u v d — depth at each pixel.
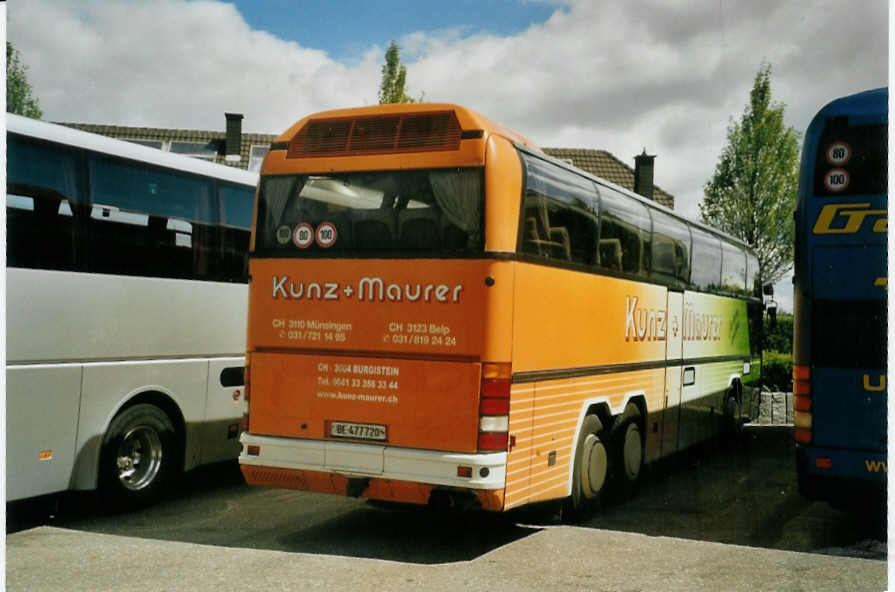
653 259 10.31
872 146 7.18
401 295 6.99
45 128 7.65
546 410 7.43
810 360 7.25
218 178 9.45
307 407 7.25
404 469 6.86
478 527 8.04
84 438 7.88
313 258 7.31
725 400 13.70
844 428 7.12
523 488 7.05
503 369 6.77
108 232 8.14
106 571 6.38
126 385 8.28
